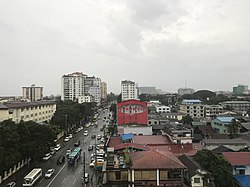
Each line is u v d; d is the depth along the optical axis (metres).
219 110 160.62
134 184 37.59
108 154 46.34
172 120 125.25
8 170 55.94
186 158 50.47
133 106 102.12
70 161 65.81
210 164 45.81
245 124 98.12
